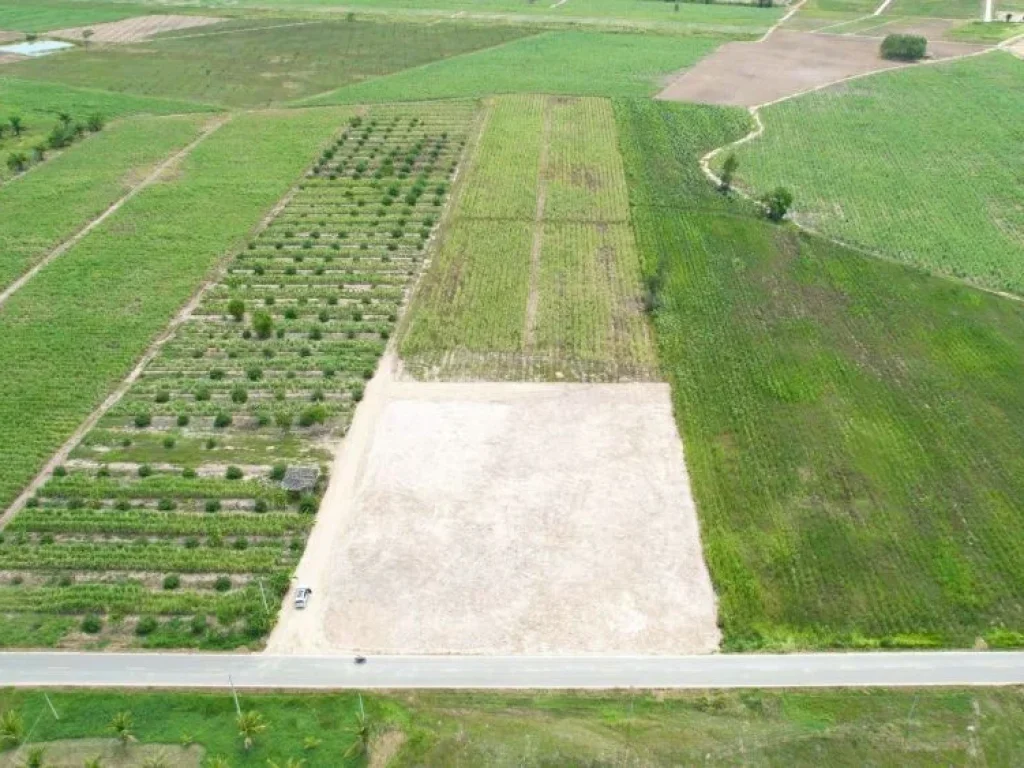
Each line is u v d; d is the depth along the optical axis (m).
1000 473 63.12
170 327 82.62
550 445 66.31
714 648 50.56
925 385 72.62
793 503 60.62
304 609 53.12
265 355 77.81
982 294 85.94
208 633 51.69
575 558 56.50
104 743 45.31
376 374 75.25
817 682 48.41
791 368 74.81
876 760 44.47
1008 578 54.69
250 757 44.50
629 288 87.69
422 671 49.25
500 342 79.19
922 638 50.81
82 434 68.56
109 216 103.38
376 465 64.62
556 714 46.81
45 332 80.88
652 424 68.56
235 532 58.97
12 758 44.53
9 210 104.19
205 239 97.69
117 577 55.91
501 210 103.44
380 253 94.56
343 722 46.25
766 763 44.28
